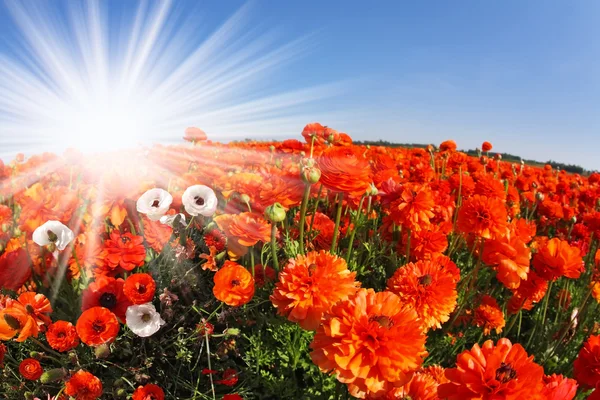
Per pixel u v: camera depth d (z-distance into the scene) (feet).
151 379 2.16
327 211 3.87
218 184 3.30
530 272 2.66
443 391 1.36
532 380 1.25
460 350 2.83
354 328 1.44
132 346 2.20
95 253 2.32
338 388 1.82
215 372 2.13
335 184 2.24
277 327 2.26
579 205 6.50
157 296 2.41
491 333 3.14
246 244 2.24
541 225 5.96
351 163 2.26
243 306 2.38
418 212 2.60
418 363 1.40
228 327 2.39
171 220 2.52
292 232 3.08
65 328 1.92
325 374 2.13
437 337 2.68
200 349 2.18
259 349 2.24
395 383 1.40
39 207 2.42
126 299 2.13
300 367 2.32
